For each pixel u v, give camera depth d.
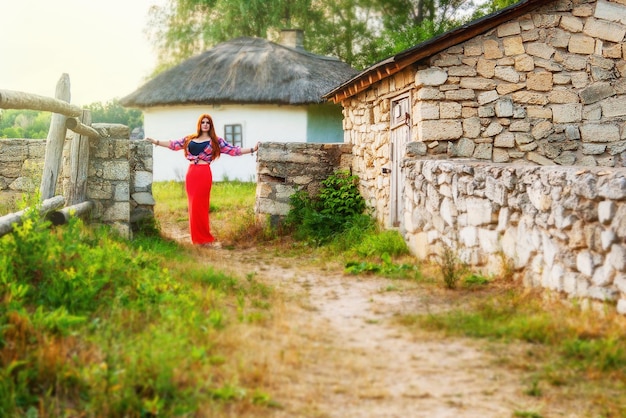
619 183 5.69
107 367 4.56
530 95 10.85
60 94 8.90
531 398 4.65
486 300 6.77
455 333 5.86
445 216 8.80
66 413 4.11
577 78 10.90
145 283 6.36
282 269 9.48
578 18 10.89
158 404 4.20
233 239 12.40
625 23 10.84
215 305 6.38
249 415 4.29
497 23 10.77
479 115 10.80
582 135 10.91
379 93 12.58
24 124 28.53
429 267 8.71
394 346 5.63
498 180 7.53
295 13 33.53
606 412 4.44
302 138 23.98
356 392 4.71
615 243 5.74
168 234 12.91
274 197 13.02
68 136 10.79
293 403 4.50
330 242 11.62
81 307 5.73
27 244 6.14
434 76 10.70
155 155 25.05
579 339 5.48
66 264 6.32
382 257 9.41
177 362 4.73
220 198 18.03
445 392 4.74
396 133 11.76
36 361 4.56
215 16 34.38
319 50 34.06
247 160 24.36
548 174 6.64
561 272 6.41
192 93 23.92
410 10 33.59
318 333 5.94
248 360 5.06
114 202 10.14
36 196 7.55
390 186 11.70
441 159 10.63
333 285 8.14
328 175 13.36
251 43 26.47
